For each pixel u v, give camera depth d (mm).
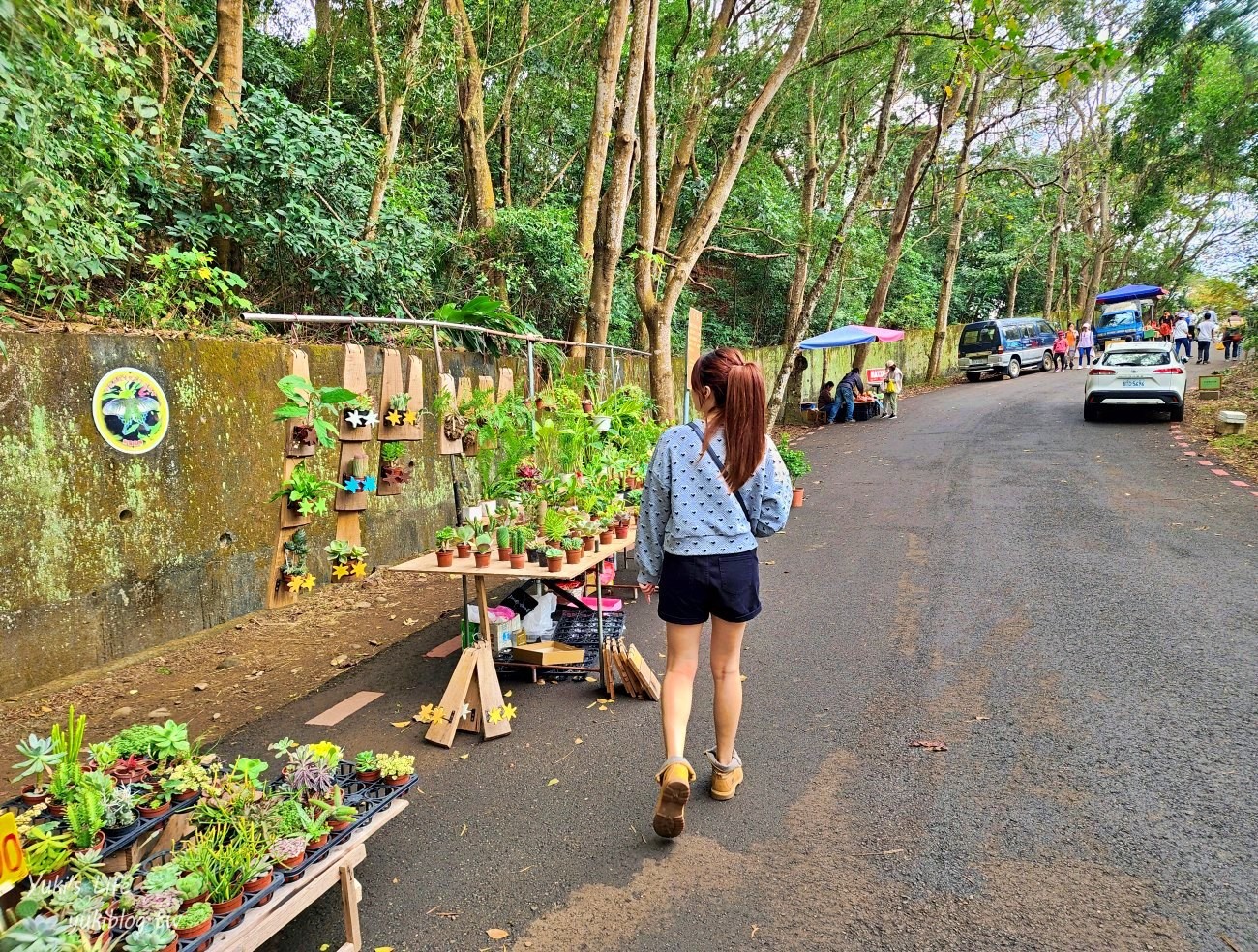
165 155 6273
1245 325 16984
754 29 12047
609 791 3066
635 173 13414
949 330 28406
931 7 10031
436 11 8992
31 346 4223
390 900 2473
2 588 4121
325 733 3723
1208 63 16156
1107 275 39125
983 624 4680
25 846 2004
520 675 4395
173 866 1975
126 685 4383
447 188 12266
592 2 11922
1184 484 8422
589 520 4453
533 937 2271
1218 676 3746
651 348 9195
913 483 9609
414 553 7180
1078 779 2941
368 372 6395
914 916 2264
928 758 3172
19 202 3779
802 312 11258
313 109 10930
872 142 20656
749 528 2766
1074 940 2129
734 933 2244
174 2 5438
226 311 6371
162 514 4949
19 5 2402
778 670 4176
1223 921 2166
